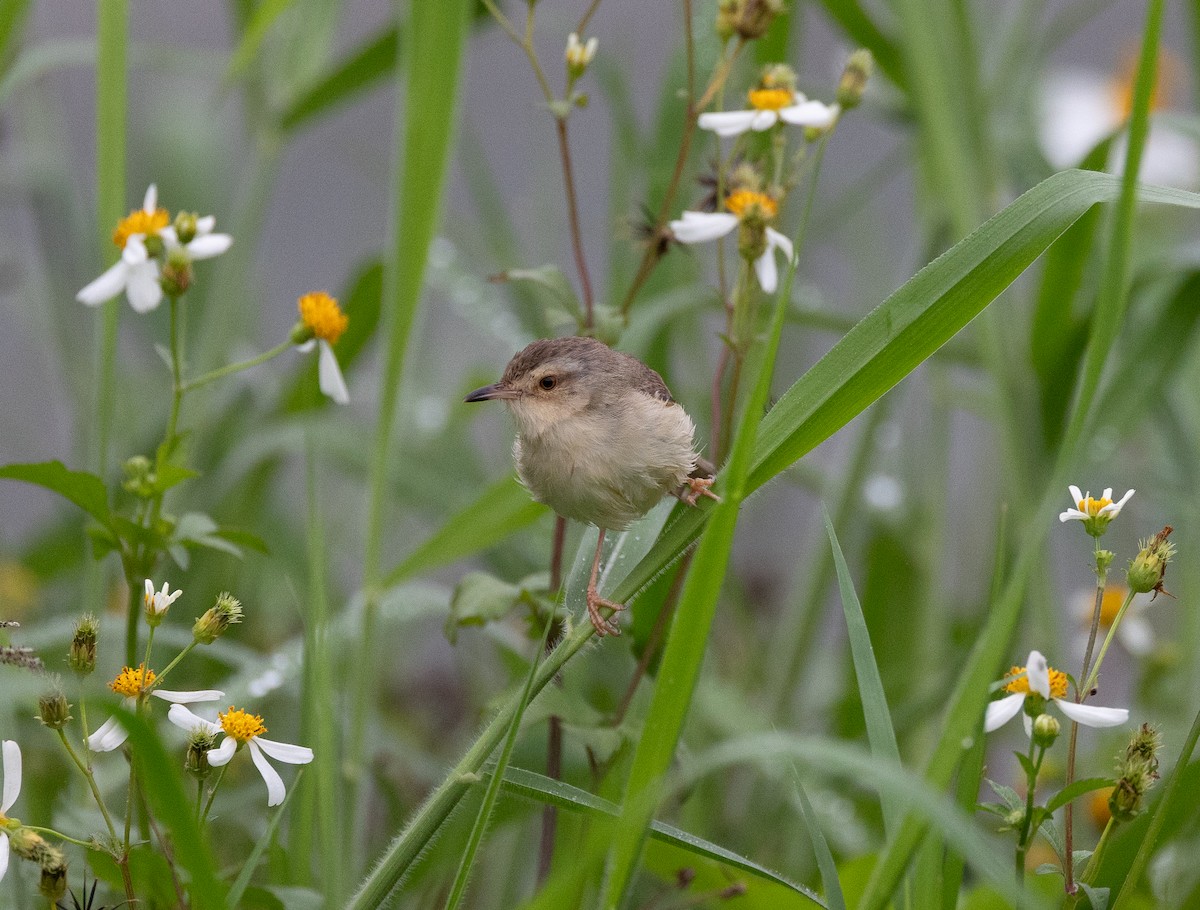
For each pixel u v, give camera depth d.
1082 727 11.16
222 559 11.61
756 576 13.84
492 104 18.69
